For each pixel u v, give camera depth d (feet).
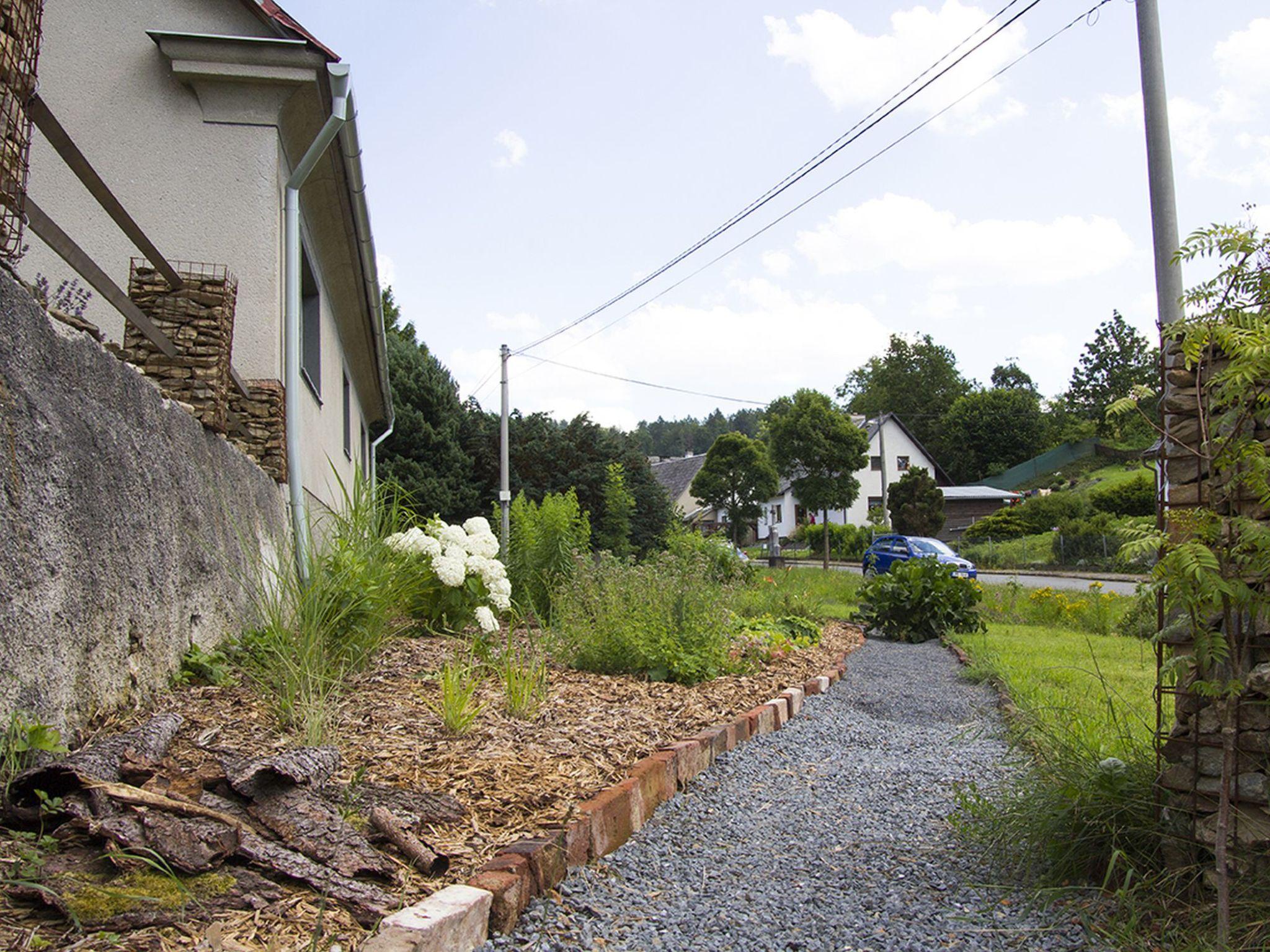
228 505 16.10
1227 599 8.66
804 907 9.70
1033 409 231.91
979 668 27.43
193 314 17.29
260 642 13.48
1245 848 9.10
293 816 8.18
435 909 7.33
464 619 22.04
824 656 30.60
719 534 46.93
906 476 137.39
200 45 22.70
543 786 11.22
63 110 23.26
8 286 8.92
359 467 19.56
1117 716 16.85
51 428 9.51
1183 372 10.05
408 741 12.05
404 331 111.55
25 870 6.47
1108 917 9.12
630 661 21.06
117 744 8.77
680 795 13.98
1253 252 8.84
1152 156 20.58
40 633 8.86
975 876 10.77
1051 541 112.27
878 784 15.64
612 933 8.64
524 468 93.86
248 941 6.43
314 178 26.50
